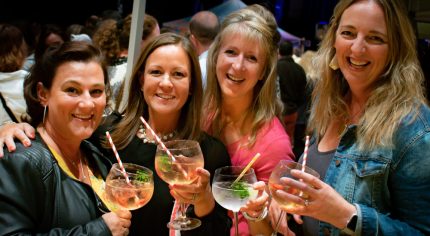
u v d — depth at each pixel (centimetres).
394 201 155
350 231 143
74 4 881
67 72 150
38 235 140
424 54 239
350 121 180
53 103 153
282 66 488
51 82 152
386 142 152
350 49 160
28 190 141
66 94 151
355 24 157
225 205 159
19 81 299
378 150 155
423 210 146
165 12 952
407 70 156
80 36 441
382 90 159
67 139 161
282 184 143
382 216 146
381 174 154
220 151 200
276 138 212
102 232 142
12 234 134
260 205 160
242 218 206
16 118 297
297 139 507
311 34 956
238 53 211
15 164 141
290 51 495
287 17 965
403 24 155
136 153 196
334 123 185
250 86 213
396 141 151
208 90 227
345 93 186
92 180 175
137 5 224
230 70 211
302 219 185
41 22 871
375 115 157
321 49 187
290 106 487
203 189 169
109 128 205
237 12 220
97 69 156
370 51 156
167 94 185
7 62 302
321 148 187
